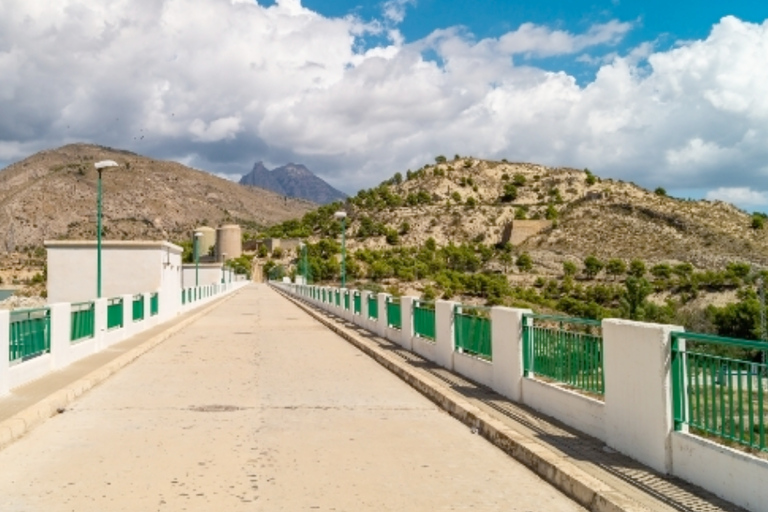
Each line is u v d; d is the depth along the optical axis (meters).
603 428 7.71
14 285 108.50
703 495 5.79
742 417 5.63
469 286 119.25
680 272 117.88
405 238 173.25
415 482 6.70
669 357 6.50
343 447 8.07
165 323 27.41
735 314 66.12
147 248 29.11
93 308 16.91
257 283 135.12
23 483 6.56
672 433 6.41
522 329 10.21
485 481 6.79
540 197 193.38
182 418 9.62
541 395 9.42
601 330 8.05
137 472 6.92
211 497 6.14
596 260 129.88
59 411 10.12
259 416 9.80
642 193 175.50
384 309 20.97
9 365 11.23
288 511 5.79
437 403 11.03
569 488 6.36
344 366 15.59
